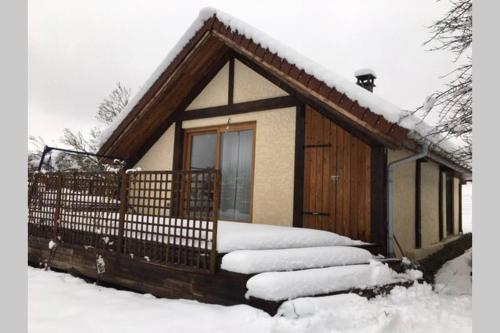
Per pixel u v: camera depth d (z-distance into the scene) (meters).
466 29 5.46
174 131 8.45
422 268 6.09
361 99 5.37
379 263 4.99
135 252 5.14
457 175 10.38
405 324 3.74
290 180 6.56
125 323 3.49
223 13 6.69
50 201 6.79
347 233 5.94
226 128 7.59
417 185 7.29
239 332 3.30
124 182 5.38
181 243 4.56
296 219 6.37
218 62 7.82
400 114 5.15
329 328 3.52
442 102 5.38
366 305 4.11
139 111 8.03
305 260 4.51
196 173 4.50
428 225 8.14
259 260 4.09
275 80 6.88
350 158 6.02
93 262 5.72
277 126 6.84
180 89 8.04
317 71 5.72
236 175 7.37
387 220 5.74
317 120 6.40
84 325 3.44
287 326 3.37
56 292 4.65
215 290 4.20
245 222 7.06
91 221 5.89
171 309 3.91
